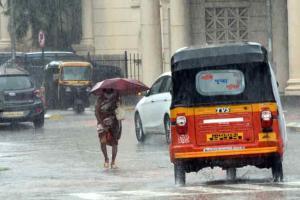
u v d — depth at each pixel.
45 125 61.00
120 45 103.94
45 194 27.02
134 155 39.16
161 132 43.53
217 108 27.80
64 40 102.94
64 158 38.88
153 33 73.00
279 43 71.75
